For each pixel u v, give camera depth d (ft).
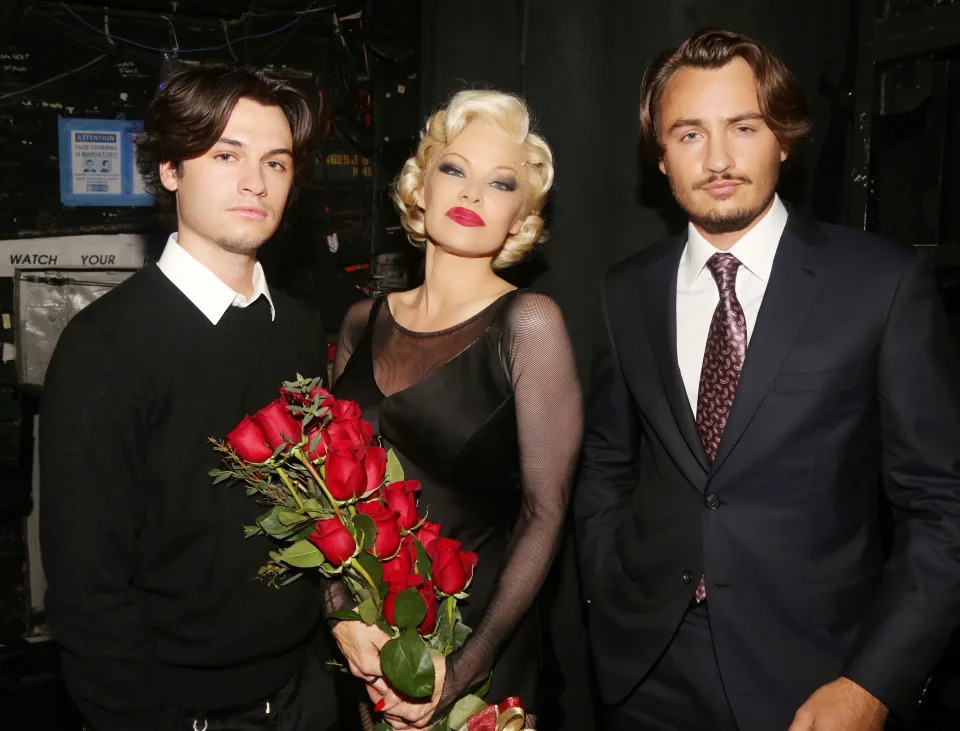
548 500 5.39
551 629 8.13
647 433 5.54
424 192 5.98
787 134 5.10
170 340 4.86
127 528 4.65
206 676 4.98
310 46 12.35
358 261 12.69
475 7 8.40
